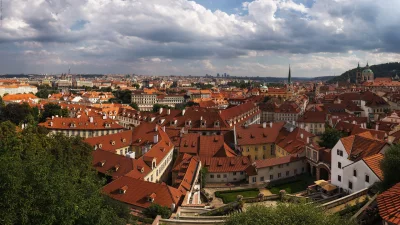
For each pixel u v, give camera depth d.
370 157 68.00
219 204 77.75
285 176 95.12
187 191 71.19
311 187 79.50
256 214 35.00
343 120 157.88
